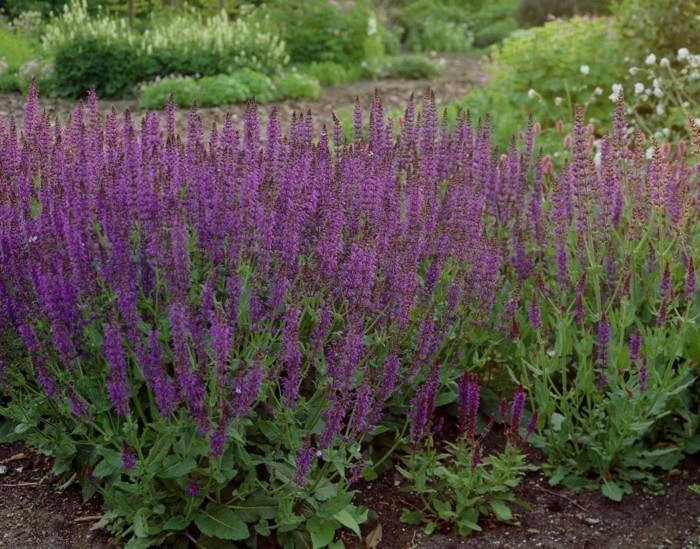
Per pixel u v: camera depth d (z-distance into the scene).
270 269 3.58
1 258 3.53
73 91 13.73
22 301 3.43
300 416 3.59
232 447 3.38
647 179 4.40
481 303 4.01
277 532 3.42
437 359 3.81
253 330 3.30
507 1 26.20
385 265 3.71
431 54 21.73
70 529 3.51
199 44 15.17
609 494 3.88
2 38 16.33
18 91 13.98
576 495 3.94
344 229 3.91
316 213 3.81
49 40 15.34
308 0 18.62
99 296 3.51
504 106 10.34
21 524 3.52
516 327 3.98
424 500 3.72
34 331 3.28
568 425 4.02
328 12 18.31
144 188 3.53
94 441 3.38
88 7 20.05
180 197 3.86
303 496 3.31
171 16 18.34
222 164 3.74
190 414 3.05
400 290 3.67
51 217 3.48
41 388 3.53
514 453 3.65
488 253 3.96
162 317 3.48
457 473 3.83
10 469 3.90
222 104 13.26
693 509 3.81
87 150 4.03
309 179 3.78
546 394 4.00
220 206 3.54
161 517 3.33
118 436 3.30
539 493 3.95
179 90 13.07
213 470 3.12
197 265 3.70
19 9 19.84
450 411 4.40
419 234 3.76
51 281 3.27
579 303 3.96
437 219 4.21
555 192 4.39
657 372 4.01
